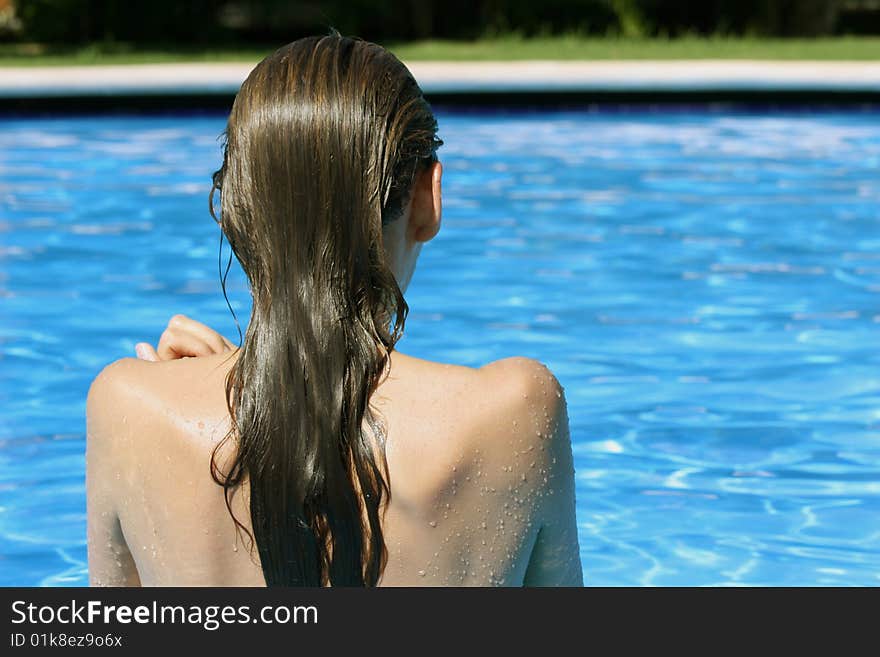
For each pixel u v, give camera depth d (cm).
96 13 2847
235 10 3212
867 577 395
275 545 165
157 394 175
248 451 164
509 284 793
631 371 617
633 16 2933
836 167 1210
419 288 786
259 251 167
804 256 865
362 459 164
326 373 162
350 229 165
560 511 177
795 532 429
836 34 3180
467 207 1041
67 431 535
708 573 399
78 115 1562
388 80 171
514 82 1673
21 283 800
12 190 1116
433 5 3030
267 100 168
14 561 411
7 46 2789
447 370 173
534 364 177
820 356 639
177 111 1584
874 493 463
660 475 482
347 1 3038
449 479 166
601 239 920
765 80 1659
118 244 914
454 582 170
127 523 177
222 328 699
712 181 1145
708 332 686
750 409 558
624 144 1367
